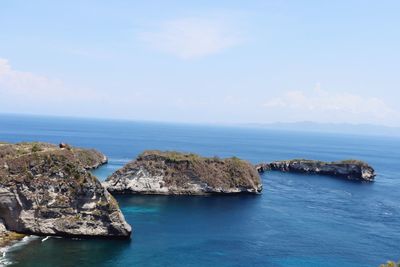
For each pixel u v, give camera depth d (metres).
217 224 97.94
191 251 77.44
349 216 112.69
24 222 77.94
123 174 129.25
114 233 80.44
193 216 104.50
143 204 115.75
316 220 106.06
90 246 75.69
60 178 80.31
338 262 75.62
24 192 77.75
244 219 103.81
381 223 106.56
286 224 100.69
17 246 72.25
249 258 75.50
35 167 79.81
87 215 79.62
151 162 133.38
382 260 77.69
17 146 96.88
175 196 129.12
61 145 97.19
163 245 79.88
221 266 70.75
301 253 79.62
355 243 87.69
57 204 78.81
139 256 72.75
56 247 73.56
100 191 80.50
